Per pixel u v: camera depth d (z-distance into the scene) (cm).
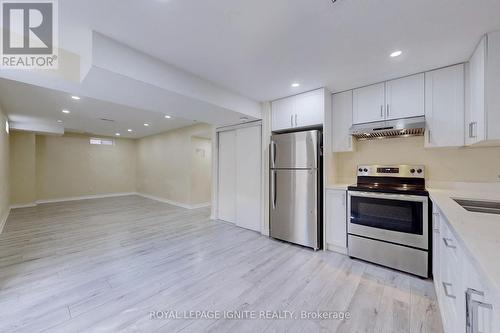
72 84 210
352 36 176
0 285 212
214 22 160
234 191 439
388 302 183
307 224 299
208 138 634
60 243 327
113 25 164
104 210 565
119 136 801
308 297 192
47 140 672
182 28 168
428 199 216
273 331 154
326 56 208
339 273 233
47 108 396
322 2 139
